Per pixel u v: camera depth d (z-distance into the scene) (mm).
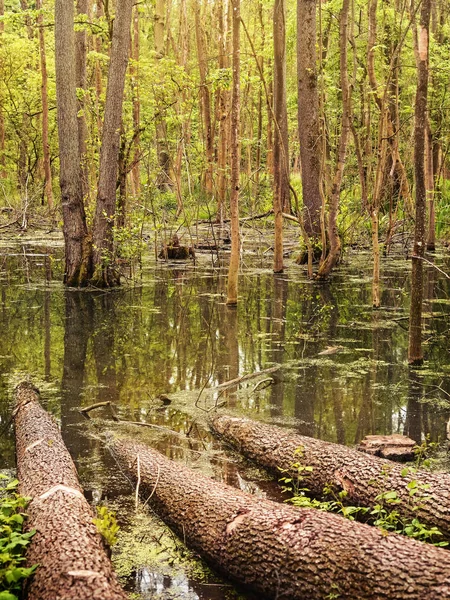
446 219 20328
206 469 5348
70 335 9656
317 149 16141
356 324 10312
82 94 16734
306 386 7387
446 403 6832
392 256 18078
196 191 25641
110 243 13766
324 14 19438
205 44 29547
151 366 8156
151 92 16250
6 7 37344
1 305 11812
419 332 8148
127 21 12867
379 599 3312
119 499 4836
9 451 5672
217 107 28078
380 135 11766
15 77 30484
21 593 3492
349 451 5055
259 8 24781
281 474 5250
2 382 7508
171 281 14500
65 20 12906
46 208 27688
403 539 3568
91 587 3201
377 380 7582
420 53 6934
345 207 16672
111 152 13406
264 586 3719
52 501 4129
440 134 20047
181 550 4211
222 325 10297
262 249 20109
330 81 18953
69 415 6488
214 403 6844
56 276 15156
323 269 14336
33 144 31516
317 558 3582
